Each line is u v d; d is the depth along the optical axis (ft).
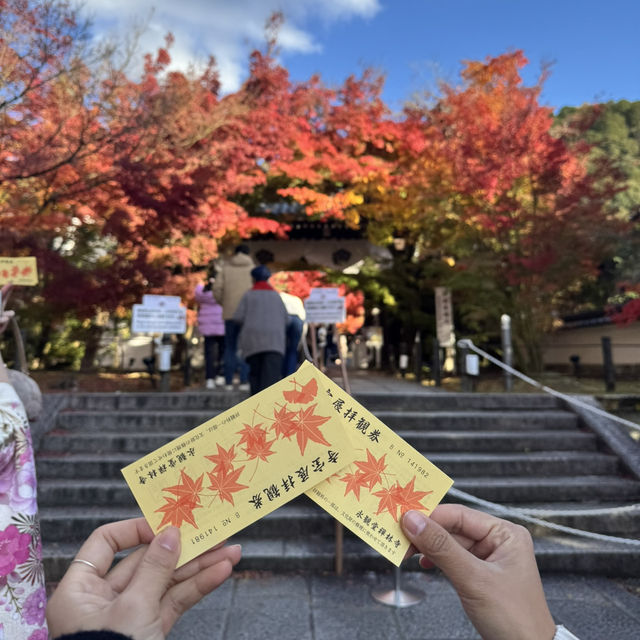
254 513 2.10
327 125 39.24
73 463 15.78
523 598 2.18
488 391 25.26
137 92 21.79
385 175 36.63
